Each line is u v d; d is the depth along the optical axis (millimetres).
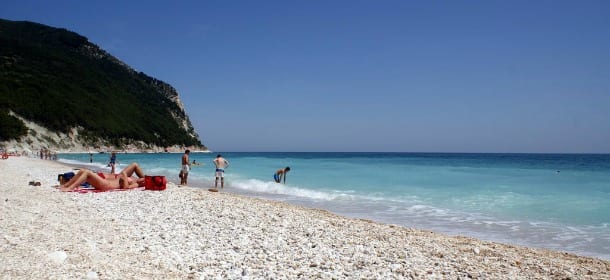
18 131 92125
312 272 6305
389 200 17938
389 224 11859
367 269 6582
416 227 12000
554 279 6539
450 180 27734
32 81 115250
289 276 6027
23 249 6168
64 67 139250
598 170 39094
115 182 16859
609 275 6859
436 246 8594
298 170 39156
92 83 142500
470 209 15320
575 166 48312
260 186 23484
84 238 7523
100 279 5121
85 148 108500
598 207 15445
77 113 115375
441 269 6812
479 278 6383
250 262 6738
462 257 7730
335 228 10078
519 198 18125
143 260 6391
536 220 13094
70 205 11898
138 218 10328
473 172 36031
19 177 20875
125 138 125438
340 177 30344
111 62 184625
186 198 14656
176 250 7305
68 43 175375
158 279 5438
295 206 14727
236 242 8141
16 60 125500
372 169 40719
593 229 11656
